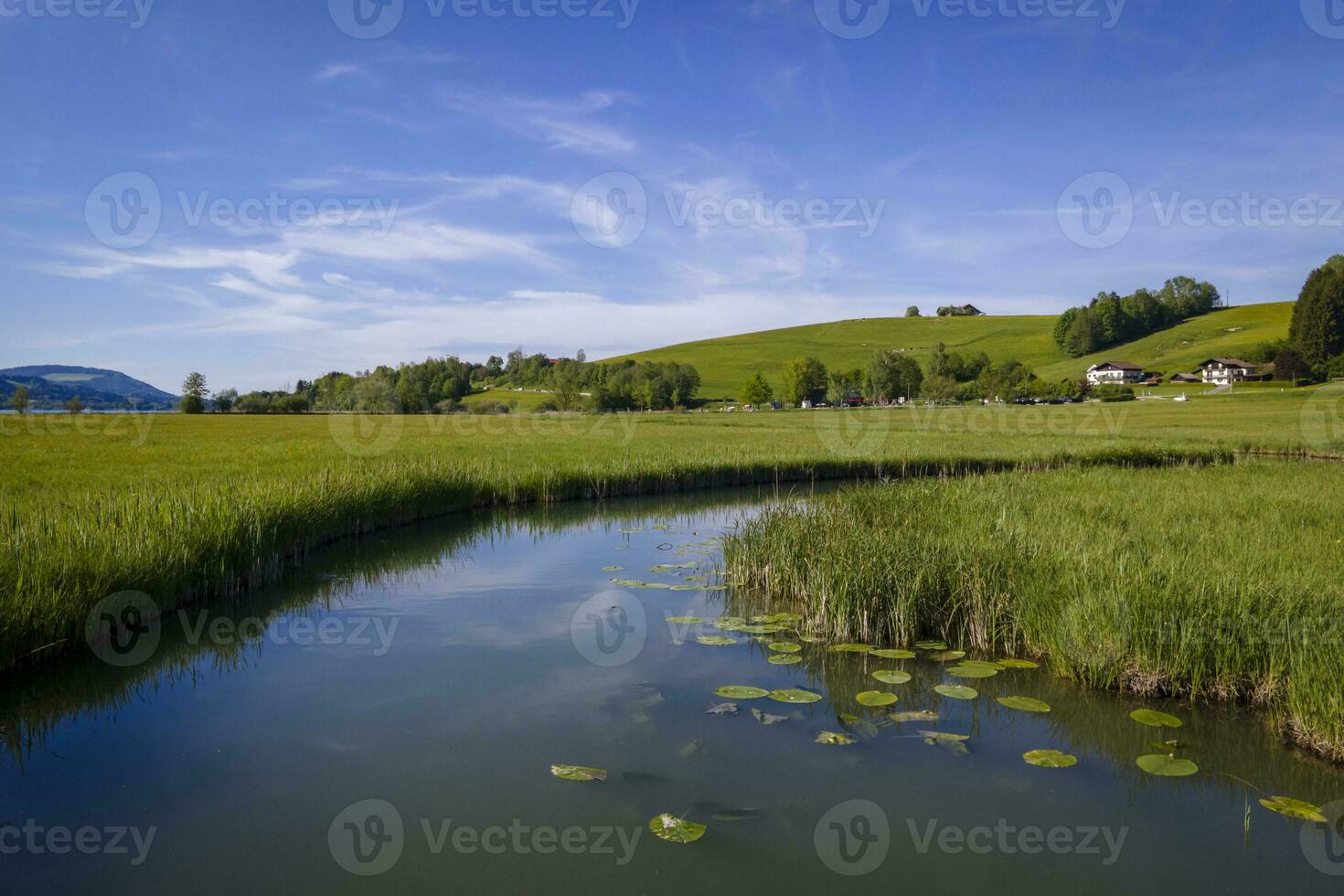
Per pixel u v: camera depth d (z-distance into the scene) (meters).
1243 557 8.67
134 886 3.89
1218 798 4.85
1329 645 5.88
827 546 9.94
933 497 14.84
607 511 18.14
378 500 15.25
